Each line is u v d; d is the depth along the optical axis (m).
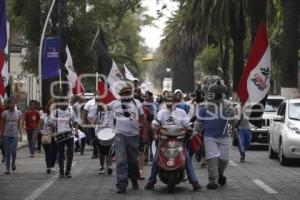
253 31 34.56
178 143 13.87
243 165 20.34
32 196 13.45
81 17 44.47
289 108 21.02
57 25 40.41
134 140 14.05
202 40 57.47
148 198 12.96
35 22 41.38
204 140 14.36
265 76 17.73
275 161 21.89
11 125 18.42
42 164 21.78
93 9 47.53
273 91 58.88
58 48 29.31
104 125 17.67
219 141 14.33
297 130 19.83
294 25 30.47
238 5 39.47
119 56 60.19
